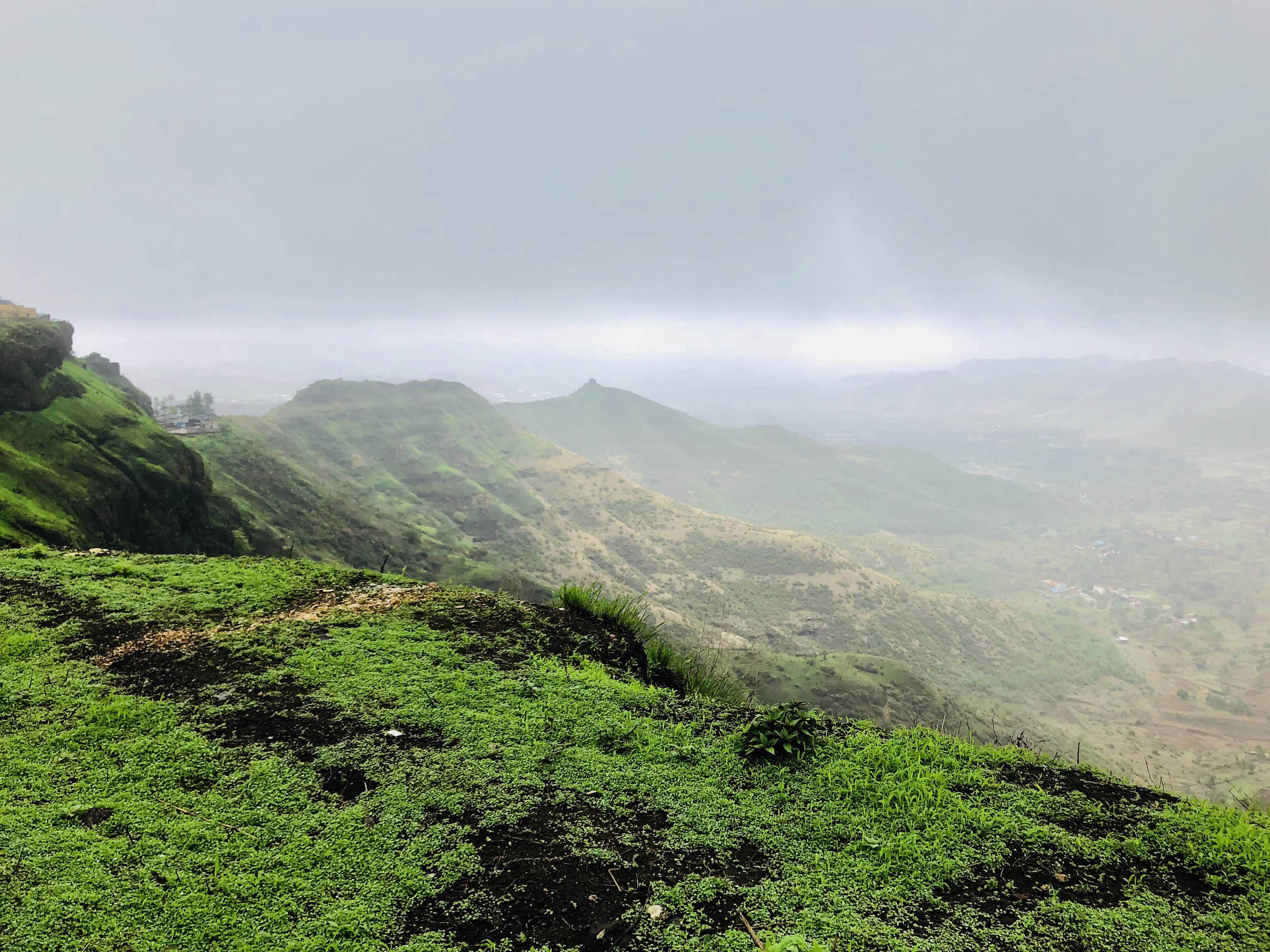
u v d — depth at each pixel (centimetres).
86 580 900
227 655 705
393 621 837
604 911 396
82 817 438
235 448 9994
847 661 8138
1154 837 491
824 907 405
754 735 602
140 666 668
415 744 564
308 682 656
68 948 335
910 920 398
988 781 560
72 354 5900
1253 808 533
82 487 4316
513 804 492
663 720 658
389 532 9944
